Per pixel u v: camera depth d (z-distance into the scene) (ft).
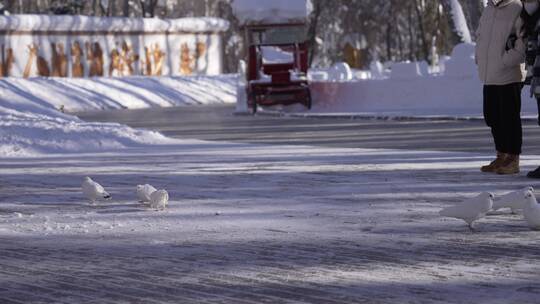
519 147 102.01
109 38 469.98
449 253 59.93
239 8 280.31
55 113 250.16
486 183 94.22
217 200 87.15
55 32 443.32
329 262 58.13
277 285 52.24
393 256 59.47
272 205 83.05
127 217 78.18
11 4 569.23
